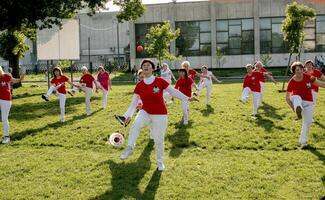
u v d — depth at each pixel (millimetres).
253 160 9141
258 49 52625
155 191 7434
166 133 12047
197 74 17547
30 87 31250
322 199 6801
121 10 29297
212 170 8477
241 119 13898
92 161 9367
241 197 7090
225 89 25266
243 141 10914
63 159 9602
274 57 52469
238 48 53406
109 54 68938
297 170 8375
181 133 11977
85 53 69938
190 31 54125
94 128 13031
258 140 10953
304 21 28234
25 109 18281
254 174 8180
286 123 12984
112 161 9305
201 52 54062
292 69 10000
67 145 11180
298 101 9633
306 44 51219
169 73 20859
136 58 54719
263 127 12500
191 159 9359
